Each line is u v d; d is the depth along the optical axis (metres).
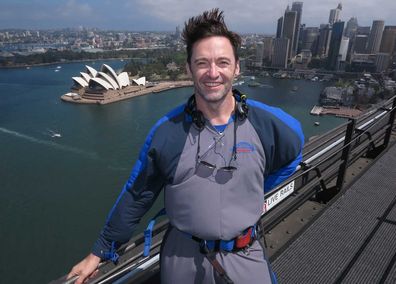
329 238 2.05
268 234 2.12
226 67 0.91
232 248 1.00
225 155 0.94
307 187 2.28
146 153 0.97
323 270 1.80
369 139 3.14
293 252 1.94
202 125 0.94
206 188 0.94
